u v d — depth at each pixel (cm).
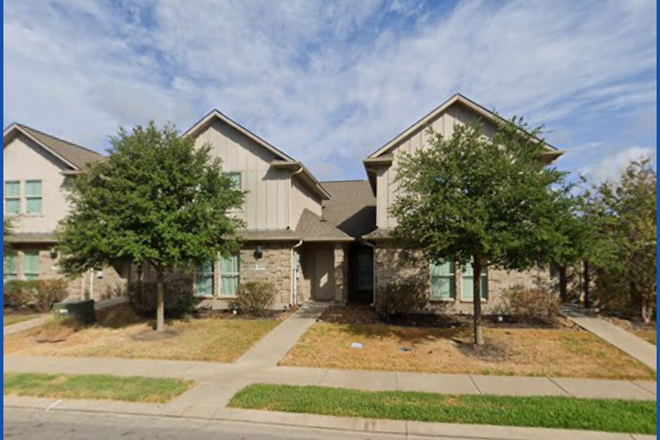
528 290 1054
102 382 602
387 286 1096
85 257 886
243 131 1305
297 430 445
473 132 781
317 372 652
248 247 1276
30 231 1444
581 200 849
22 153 1471
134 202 819
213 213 911
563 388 568
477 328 802
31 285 1333
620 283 1024
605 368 661
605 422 440
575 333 888
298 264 1384
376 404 499
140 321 1098
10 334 971
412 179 811
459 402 508
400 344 821
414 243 830
